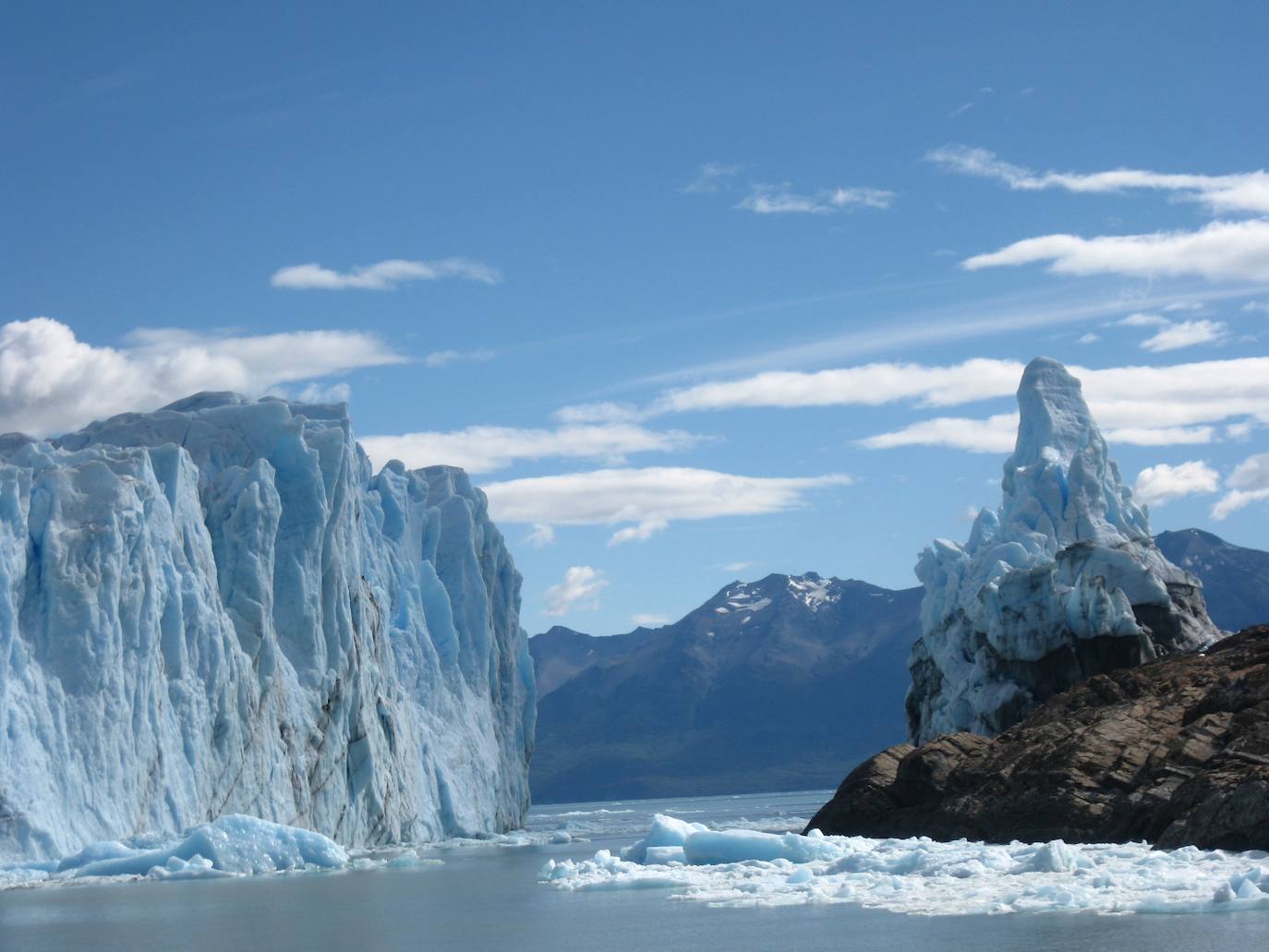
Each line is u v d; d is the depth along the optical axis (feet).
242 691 203.41
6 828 163.84
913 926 97.19
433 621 287.48
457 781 274.16
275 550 222.89
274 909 130.00
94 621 179.42
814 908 109.60
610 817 485.97
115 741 178.29
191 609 196.95
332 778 223.51
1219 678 172.96
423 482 307.37
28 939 113.50
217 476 224.12
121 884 158.92
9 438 215.72
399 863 182.60
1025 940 88.22
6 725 166.71
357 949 102.27
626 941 98.89
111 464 196.24
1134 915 94.94
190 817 187.93
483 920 116.16
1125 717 167.02
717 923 104.73
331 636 228.02
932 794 176.35
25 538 179.52
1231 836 126.21
